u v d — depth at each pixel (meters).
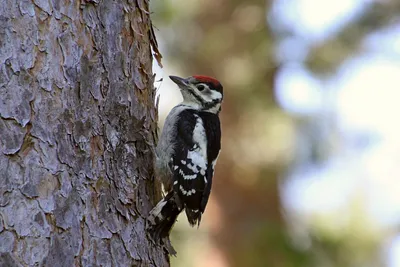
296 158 18.81
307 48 18.95
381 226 19.58
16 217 8.17
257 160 18.97
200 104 11.66
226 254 18.44
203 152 10.62
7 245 8.07
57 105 8.70
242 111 19.02
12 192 8.21
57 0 8.94
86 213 8.73
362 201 19.62
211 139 10.84
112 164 9.26
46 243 8.27
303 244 18.28
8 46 8.52
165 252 9.95
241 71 18.91
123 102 9.55
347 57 19.19
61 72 8.82
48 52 8.75
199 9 18.98
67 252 8.41
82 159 8.84
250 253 17.94
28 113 8.46
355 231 19.33
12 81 8.46
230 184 19.08
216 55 18.95
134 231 9.33
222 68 18.98
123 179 9.39
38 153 8.44
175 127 10.71
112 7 9.62
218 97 11.75
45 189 8.40
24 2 8.68
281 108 18.89
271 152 18.88
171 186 10.38
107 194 9.05
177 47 18.81
